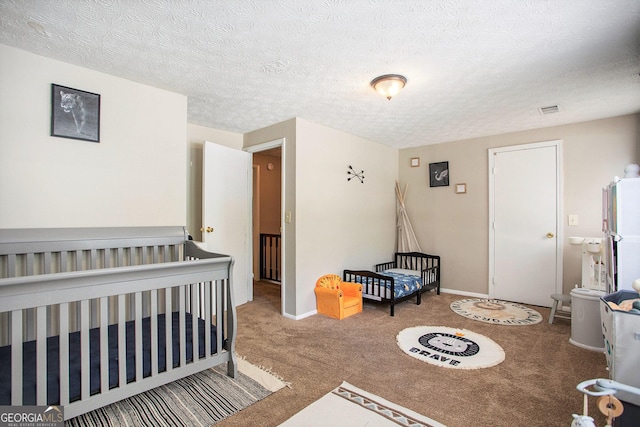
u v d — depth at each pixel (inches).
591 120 138.7
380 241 185.6
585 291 108.3
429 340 110.8
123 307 65.8
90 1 61.1
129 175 98.3
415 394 77.3
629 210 74.2
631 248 73.8
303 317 136.4
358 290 144.3
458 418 68.1
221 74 94.1
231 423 66.2
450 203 180.1
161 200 105.3
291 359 96.0
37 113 82.2
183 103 110.3
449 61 85.8
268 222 223.5
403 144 188.1
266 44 77.4
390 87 95.5
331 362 94.1
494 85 101.3
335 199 154.1
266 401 74.1
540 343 108.2
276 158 230.5
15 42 76.4
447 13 65.1
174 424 65.5
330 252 151.1
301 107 122.9
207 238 137.6
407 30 71.3
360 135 166.6
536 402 74.0
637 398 45.9
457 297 170.1
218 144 149.2
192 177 145.1
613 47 78.1
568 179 144.6
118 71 92.2
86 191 90.4
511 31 71.4
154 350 70.5
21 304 53.9
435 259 184.1
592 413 69.8
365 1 61.2
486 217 167.9
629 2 61.1
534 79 96.9
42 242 80.7
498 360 95.2
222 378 83.9
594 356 98.0
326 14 65.5
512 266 159.8
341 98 113.5
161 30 71.4
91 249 88.2
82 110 89.0
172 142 107.7
